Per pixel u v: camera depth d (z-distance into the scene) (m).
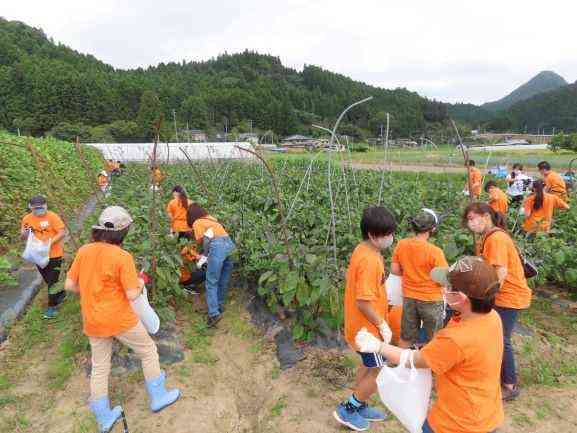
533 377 4.11
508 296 3.51
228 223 7.12
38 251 5.01
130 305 3.35
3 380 4.00
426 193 10.66
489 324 2.13
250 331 4.99
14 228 8.53
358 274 2.96
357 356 4.36
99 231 3.25
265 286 4.98
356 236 6.27
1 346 4.66
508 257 3.46
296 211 7.68
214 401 3.75
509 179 11.91
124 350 4.23
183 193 6.73
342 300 4.58
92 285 3.18
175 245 6.01
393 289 3.87
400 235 6.69
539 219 6.70
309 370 4.16
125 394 3.81
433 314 3.62
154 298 4.89
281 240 5.86
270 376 4.12
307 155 23.73
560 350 4.65
